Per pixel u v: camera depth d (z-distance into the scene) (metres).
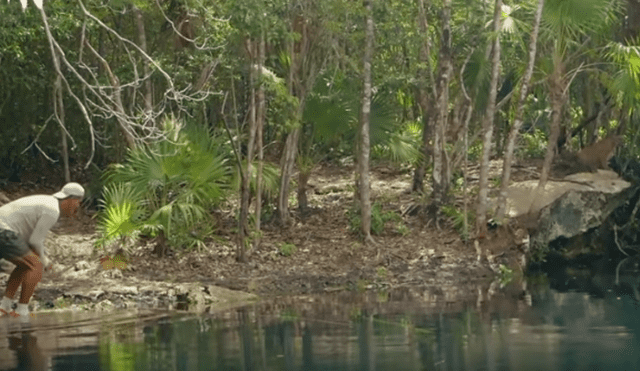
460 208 14.77
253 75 12.84
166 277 11.68
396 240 13.88
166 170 12.44
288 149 14.31
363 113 13.65
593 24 13.91
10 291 9.12
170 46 14.62
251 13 11.80
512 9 14.70
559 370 6.20
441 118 14.41
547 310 9.15
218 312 9.26
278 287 11.32
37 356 6.79
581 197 14.78
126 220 11.92
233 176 13.17
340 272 12.41
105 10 13.00
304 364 6.45
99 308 9.70
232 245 13.29
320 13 13.23
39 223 8.84
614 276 12.78
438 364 6.43
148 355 6.81
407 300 10.06
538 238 14.25
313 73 13.81
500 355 6.73
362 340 7.41
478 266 12.93
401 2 13.88
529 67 13.69
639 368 6.22
